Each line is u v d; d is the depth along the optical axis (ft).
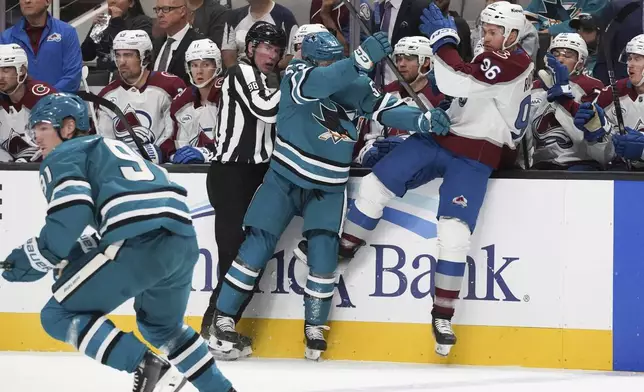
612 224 43.86
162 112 53.21
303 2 59.57
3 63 48.98
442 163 43.32
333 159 43.09
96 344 30.78
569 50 49.96
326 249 43.75
